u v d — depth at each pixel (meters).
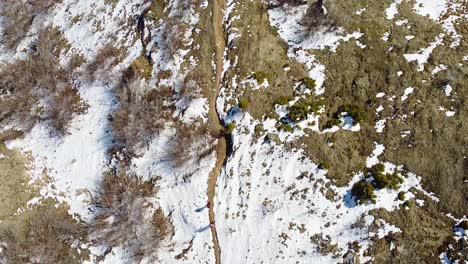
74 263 22.20
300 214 20.38
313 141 21.20
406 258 18.98
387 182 19.78
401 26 22.53
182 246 21.25
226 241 20.77
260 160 21.41
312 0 23.62
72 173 23.81
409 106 21.02
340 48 22.47
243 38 23.38
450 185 19.56
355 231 19.72
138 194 22.28
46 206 23.67
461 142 20.09
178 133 22.50
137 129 22.89
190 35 23.86
